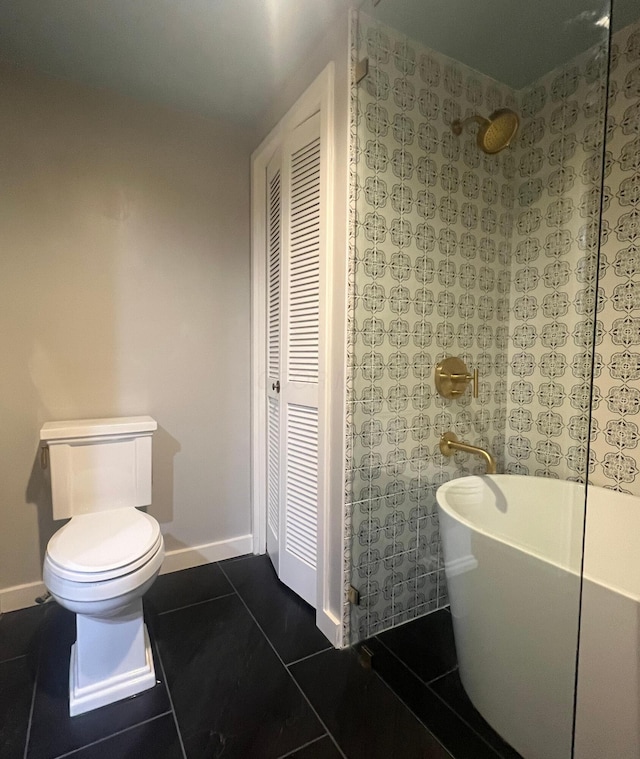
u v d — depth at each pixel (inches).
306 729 49.2
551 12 58.2
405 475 66.7
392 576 66.6
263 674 57.3
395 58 60.1
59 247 70.4
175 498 83.7
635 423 60.7
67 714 50.6
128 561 50.8
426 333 67.0
